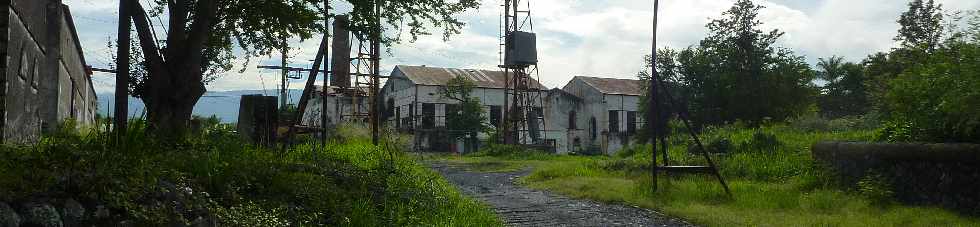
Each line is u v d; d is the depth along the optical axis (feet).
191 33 30.09
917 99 35.73
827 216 27.86
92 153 16.94
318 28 37.60
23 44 32.68
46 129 41.55
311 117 93.25
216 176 19.43
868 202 31.27
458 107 152.15
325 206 21.72
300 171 25.17
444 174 56.54
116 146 18.79
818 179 38.50
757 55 111.04
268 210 19.35
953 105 30.83
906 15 92.94
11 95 29.58
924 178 31.04
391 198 26.37
